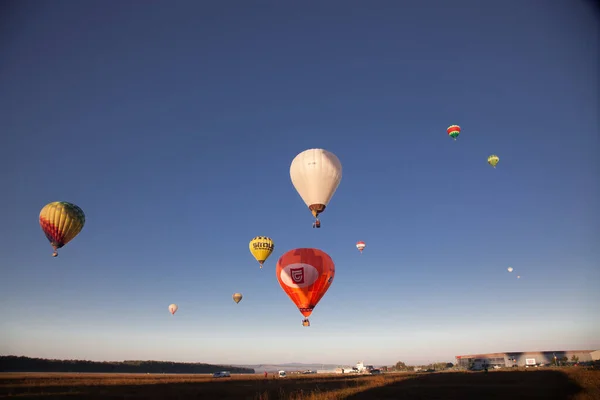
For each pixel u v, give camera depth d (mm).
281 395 29141
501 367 96312
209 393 32344
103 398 28109
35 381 48469
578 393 26641
